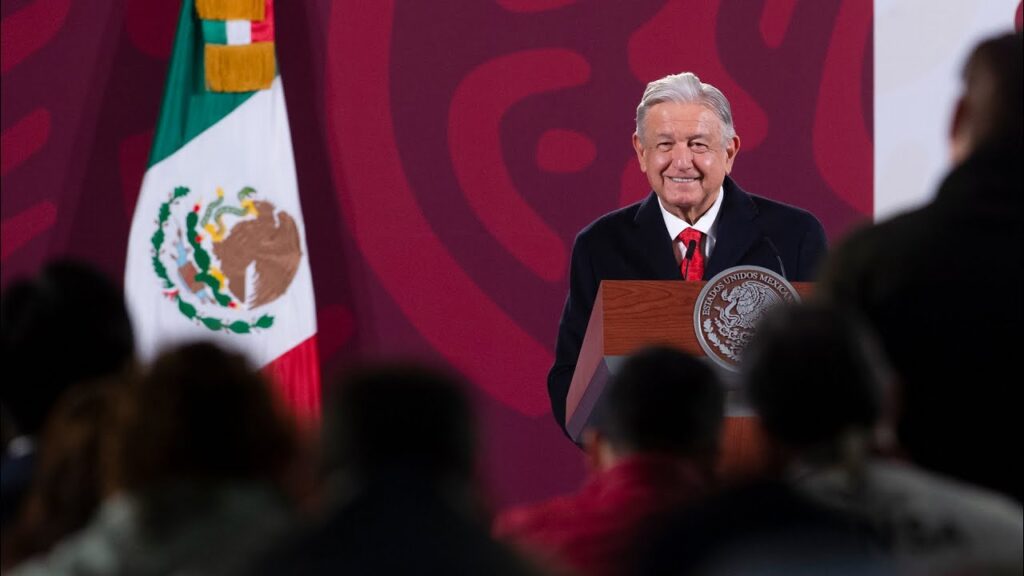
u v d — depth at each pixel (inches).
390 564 203.6
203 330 927.7
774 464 257.4
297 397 927.7
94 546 245.1
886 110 992.9
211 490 244.8
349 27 990.4
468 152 987.9
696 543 228.4
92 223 965.8
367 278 973.8
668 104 834.2
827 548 222.4
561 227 984.9
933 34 994.1
